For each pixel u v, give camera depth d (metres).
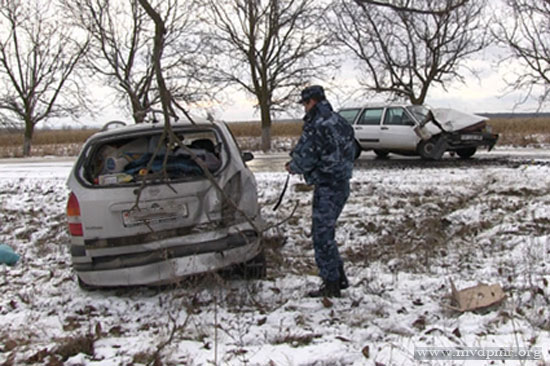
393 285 5.24
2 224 9.27
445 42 21.23
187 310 4.62
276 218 8.68
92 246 5.00
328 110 4.70
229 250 4.96
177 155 5.49
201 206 5.04
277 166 16.08
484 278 5.33
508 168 13.07
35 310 5.02
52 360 3.77
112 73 20.02
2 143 41.06
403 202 9.45
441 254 6.34
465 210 8.59
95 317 4.78
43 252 7.23
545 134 26.95
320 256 4.82
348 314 4.47
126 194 4.99
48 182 13.76
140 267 4.90
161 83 4.45
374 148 16.88
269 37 23.09
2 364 3.79
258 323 4.39
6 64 26.16
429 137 15.08
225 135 5.50
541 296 4.68
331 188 4.72
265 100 24.14
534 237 6.70
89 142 5.38
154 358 3.72
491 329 4.09
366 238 7.30
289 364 3.57
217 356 3.77
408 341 3.91
